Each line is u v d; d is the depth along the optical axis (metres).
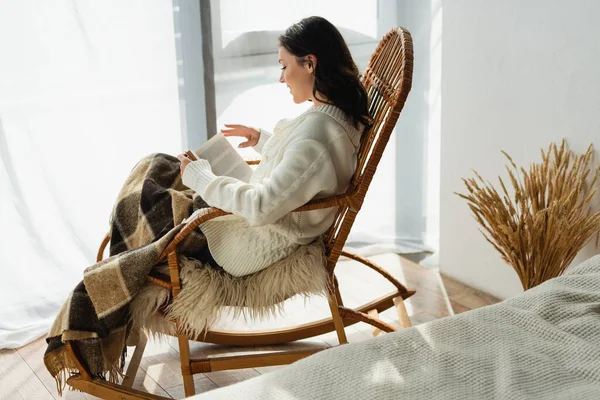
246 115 2.80
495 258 2.64
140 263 1.86
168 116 2.67
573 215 2.14
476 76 2.58
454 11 2.62
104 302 1.88
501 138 2.54
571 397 1.05
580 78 2.22
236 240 1.93
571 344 1.19
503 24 2.44
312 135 1.80
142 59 2.58
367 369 1.13
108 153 2.60
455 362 1.15
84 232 2.62
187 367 1.94
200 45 2.65
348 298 2.70
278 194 1.76
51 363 1.96
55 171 2.53
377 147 1.77
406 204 3.17
